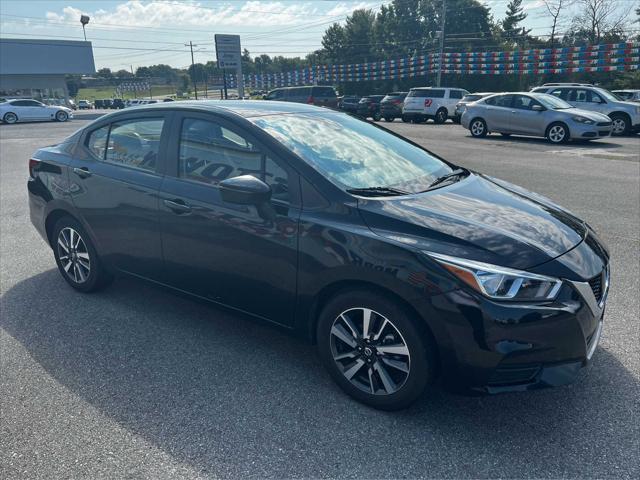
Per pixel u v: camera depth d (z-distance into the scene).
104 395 2.80
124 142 3.66
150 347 3.32
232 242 2.96
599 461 2.28
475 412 2.64
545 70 37.38
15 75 41.31
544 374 2.33
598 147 13.66
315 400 2.75
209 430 2.51
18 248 5.41
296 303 2.80
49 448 2.38
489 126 16.41
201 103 3.48
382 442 2.42
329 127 3.44
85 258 4.04
